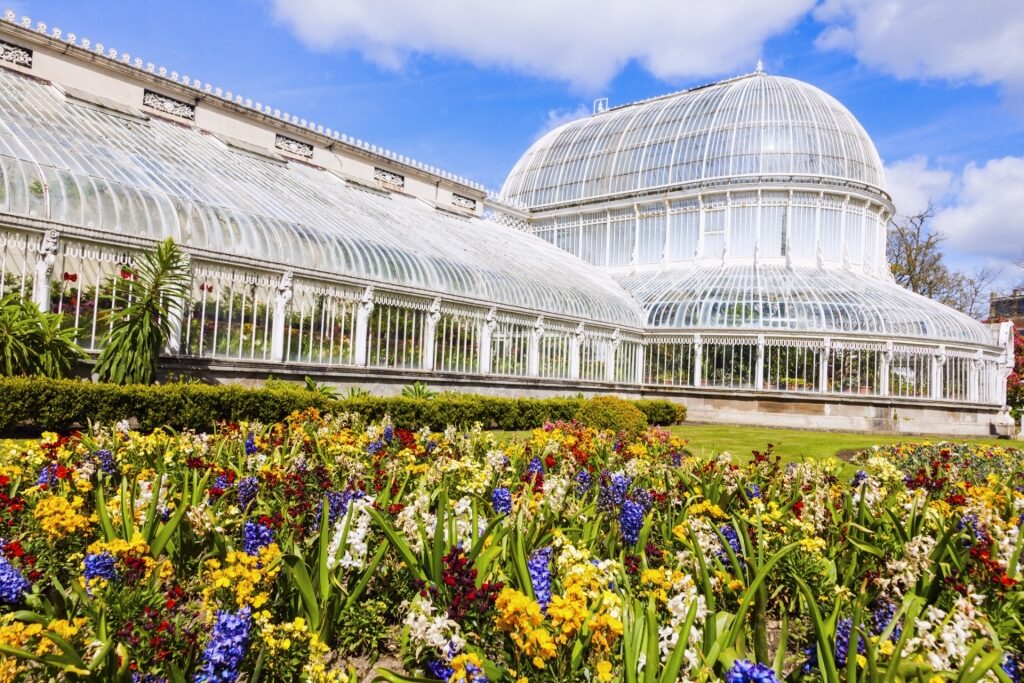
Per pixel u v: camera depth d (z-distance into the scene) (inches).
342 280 745.0
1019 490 422.6
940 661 160.7
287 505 275.3
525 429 818.2
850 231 1541.6
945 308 1299.2
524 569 196.2
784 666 210.1
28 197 540.7
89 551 194.9
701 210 1558.8
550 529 255.6
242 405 553.0
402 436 409.4
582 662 173.9
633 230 1664.6
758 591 186.2
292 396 583.2
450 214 1328.7
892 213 1663.4
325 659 204.1
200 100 976.9
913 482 395.2
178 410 519.8
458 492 324.2
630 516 260.8
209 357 626.5
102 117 799.1
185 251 613.0
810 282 1309.1
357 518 226.7
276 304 691.4
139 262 561.3
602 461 428.1
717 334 1228.5
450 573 196.9
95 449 341.7
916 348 1186.0
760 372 1198.3
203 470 312.3
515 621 168.9
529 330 1021.2
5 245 515.8
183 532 227.1
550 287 1098.7
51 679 163.2
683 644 150.3
